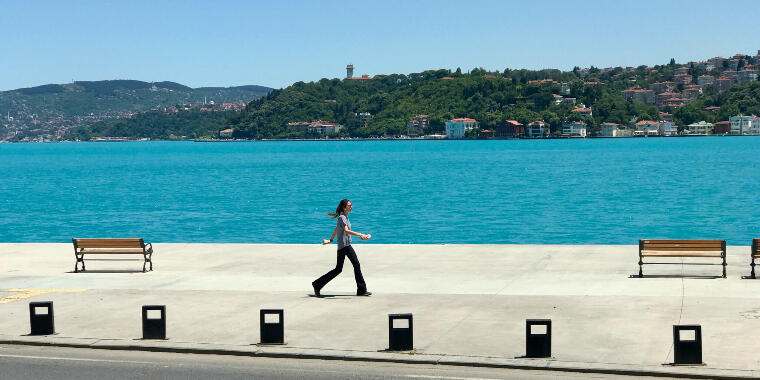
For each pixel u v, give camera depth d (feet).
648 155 474.08
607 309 43.91
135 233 130.62
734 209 155.84
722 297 46.50
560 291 49.85
